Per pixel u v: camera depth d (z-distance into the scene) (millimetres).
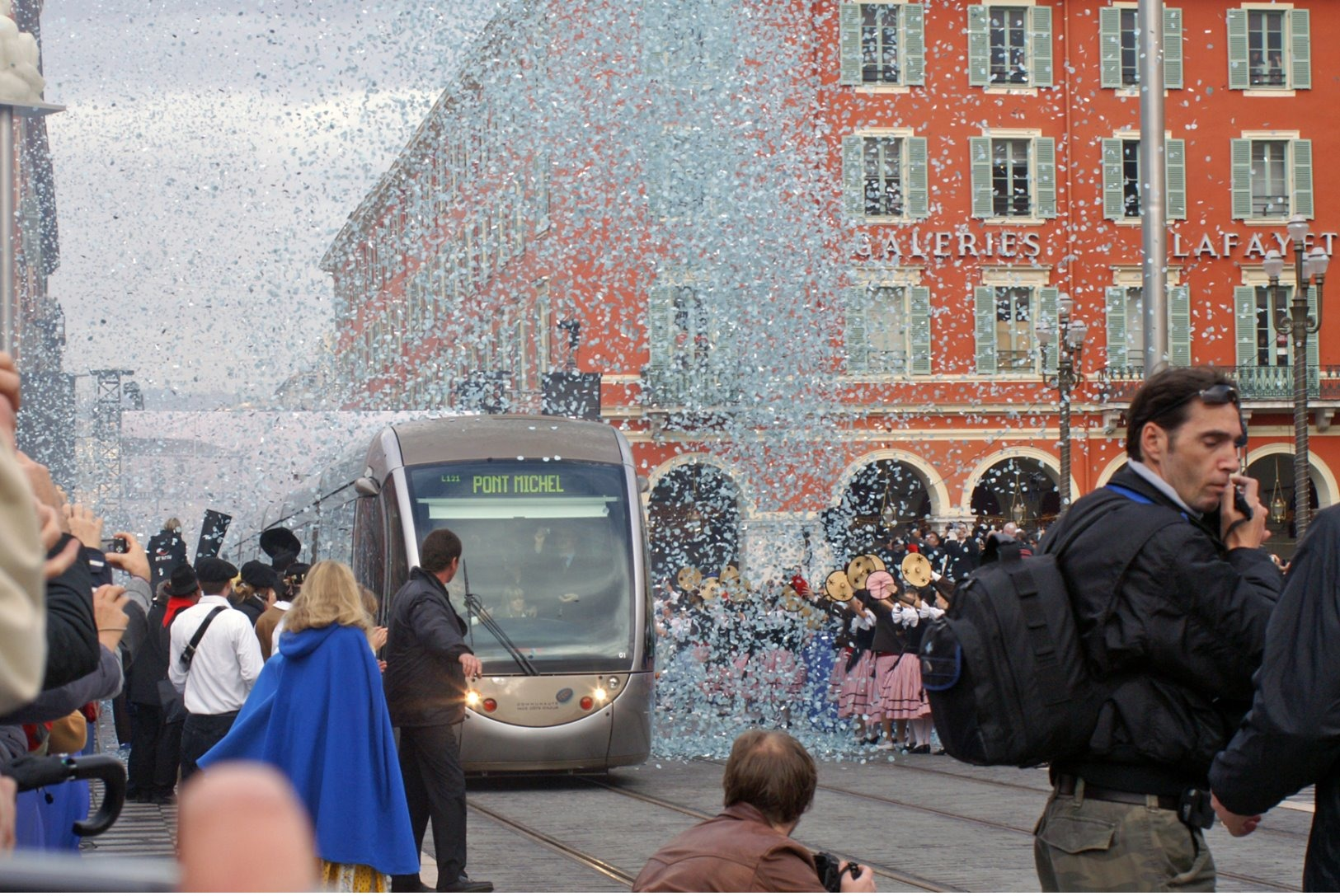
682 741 19797
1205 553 3762
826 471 28828
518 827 12312
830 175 29375
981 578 3855
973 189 43281
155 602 14344
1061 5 44156
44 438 25000
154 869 1305
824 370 28719
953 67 43438
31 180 36875
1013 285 43375
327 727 7090
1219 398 3914
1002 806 12992
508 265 27734
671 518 38031
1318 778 3354
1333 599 3264
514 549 15523
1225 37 45219
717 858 4203
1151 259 17312
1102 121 44188
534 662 15164
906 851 10492
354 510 17922
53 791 4988
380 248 26156
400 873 7148
